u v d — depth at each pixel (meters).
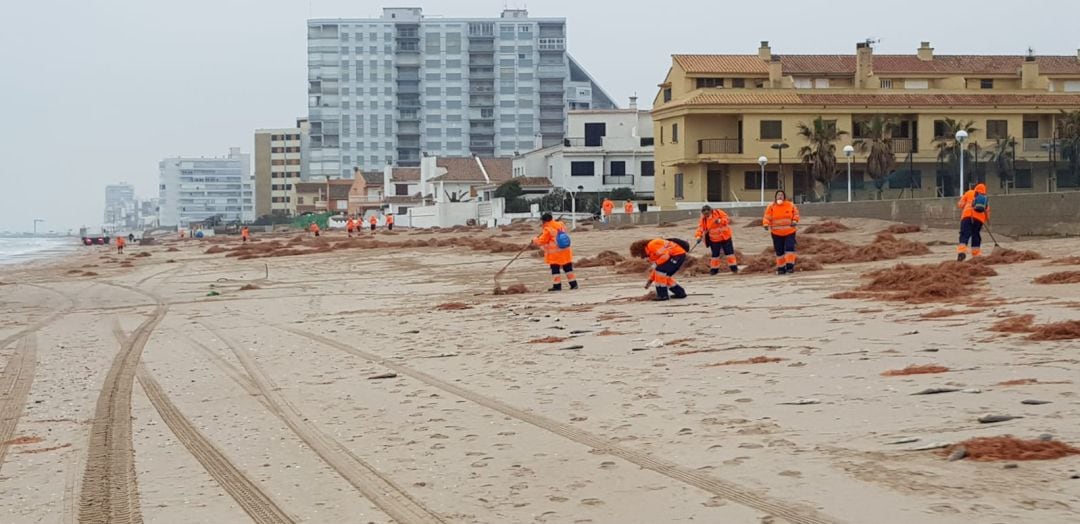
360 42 189.62
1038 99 65.50
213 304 29.14
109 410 12.08
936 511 6.12
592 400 10.81
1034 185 63.91
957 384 9.80
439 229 90.94
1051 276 18.34
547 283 29.08
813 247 32.44
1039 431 7.76
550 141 195.12
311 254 58.06
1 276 51.38
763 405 9.73
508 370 13.45
